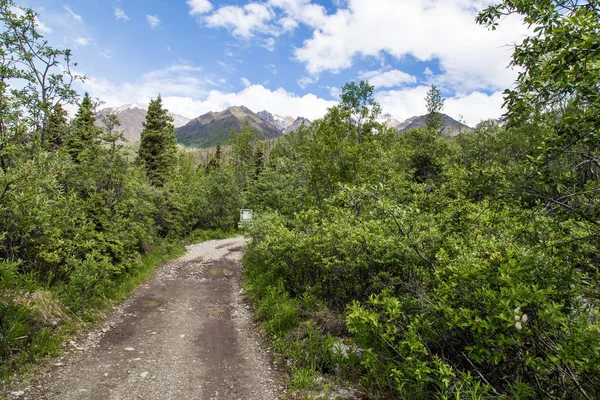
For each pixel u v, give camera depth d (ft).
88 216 34.99
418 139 92.73
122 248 36.63
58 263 26.71
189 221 85.81
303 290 28.55
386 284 20.16
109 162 39.81
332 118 45.01
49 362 17.21
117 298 30.55
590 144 10.21
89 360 18.30
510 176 11.80
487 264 12.41
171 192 73.82
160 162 87.40
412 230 17.74
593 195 10.32
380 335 14.62
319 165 44.34
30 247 25.53
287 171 83.61
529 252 12.42
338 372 17.15
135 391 15.51
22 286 21.36
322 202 42.78
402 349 13.60
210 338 23.38
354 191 19.54
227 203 101.65
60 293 24.30
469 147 89.04
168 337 23.00
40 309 20.43
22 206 19.81
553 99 10.18
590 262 12.30
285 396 15.85
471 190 12.96
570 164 11.01
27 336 18.03
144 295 33.65
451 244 16.33
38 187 19.89
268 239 31.58
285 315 23.56
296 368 18.10
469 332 13.03
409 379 13.44
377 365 15.66
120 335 22.68
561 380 11.35
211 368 18.65
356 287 23.29
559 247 11.92
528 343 11.53
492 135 80.53
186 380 17.02
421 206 17.24
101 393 15.05
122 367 17.87
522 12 10.57
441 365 11.83
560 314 9.76
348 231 24.20
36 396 14.14
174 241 66.64
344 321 21.49
